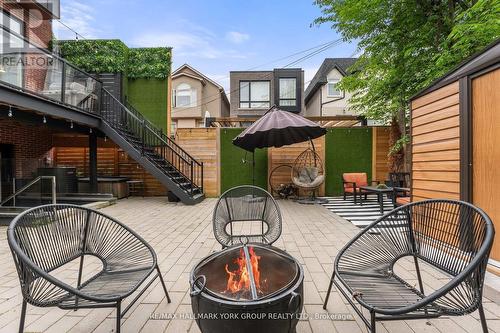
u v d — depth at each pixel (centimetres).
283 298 125
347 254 188
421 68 589
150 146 766
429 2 565
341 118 860
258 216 279
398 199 491
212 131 792
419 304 117
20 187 505
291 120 577
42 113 487
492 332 163
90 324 174
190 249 326
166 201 724
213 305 125
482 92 247
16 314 185
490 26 393
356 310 153
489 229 130
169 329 169
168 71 877
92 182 686
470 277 125
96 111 644
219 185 789
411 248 186
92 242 193
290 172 788
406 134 697
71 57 823
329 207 614
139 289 221
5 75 424
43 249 161
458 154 274
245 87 1559
